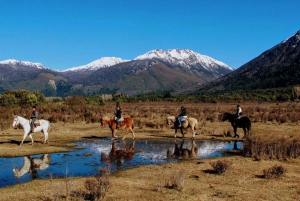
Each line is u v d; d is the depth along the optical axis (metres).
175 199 10.62
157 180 12.89
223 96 96.88
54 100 74.19
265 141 18.12
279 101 83.62
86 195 11.02
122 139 24.80
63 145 22.02
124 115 43.31
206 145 22.42
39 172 14.80
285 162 16.27
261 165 15.57
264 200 10.60
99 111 47.56
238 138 25.25
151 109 53.91
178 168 15.09
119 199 10.60
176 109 53.22
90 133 27.75
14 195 11.09
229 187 11.96
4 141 22.47
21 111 41.94
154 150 20.50
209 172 14.27
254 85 188.00
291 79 165.38
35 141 23.06
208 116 39.53
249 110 47.47
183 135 25.67
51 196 10.74
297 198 10.81
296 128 29.09
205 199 10.66
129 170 14.85
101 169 13.23
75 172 14.81
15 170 15.12
